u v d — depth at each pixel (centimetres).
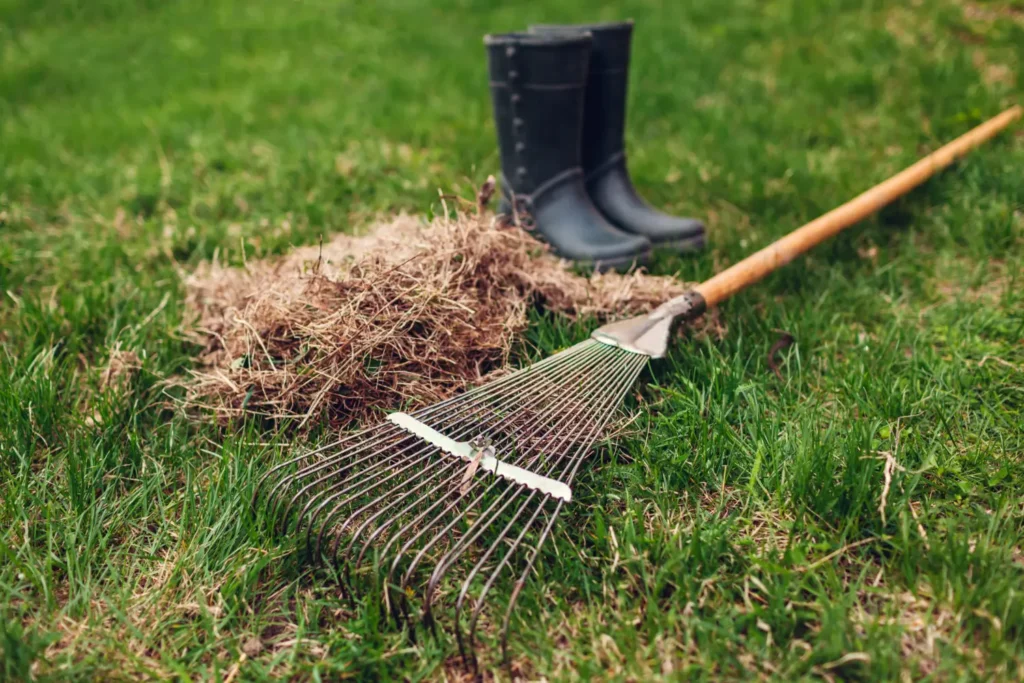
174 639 120
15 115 265
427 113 248
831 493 128
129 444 140
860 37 275
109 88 289
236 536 127
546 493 126
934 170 192
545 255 173
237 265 176
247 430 144
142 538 130
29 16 363
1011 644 116
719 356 151
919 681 114
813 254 180
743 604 121
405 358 146
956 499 131
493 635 120
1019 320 160
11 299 172
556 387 142
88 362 157
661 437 140
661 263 174
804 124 230
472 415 139
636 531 128
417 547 127
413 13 362
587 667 115
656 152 222
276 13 373
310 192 206
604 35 177
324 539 127
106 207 203
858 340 159
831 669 115
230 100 269
